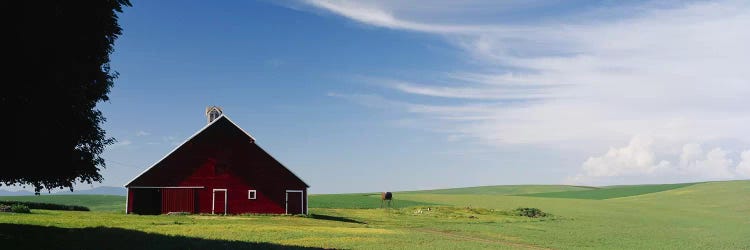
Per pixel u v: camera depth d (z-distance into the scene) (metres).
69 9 20.66
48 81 20.45
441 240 43.44
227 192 65.62
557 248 44.47
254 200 66.12
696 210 108.81
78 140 23.72
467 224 63.88
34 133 21.02
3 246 26.30
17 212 49.31
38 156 21.98
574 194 175.25
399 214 77.75
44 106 20.92
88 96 23.48
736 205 117.62
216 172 65.88
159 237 34.41
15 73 19.58
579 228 65.56
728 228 74.38
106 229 37.72
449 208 87.12
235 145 66.88
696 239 58.56
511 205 117.44
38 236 31.09
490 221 69.75
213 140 66.50
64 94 21.38
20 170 22.33
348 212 79.06
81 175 24.55
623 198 147.38
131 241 31.72
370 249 35.53
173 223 46.50
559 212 98.50
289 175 67.69
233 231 41.53
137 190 63.88
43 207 66.19
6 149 21.08
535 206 114.56
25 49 19.11
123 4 23.34
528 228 61.62
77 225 39.72
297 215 66.00
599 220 81.56
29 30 18.92
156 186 64.31
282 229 45.12
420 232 51.06
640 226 73.75
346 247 36.09
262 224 50.22
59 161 22.92
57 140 22.36
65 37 20.61
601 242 51.06
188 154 65.69
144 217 52.50
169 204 64.19
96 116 24.50
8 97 20.12
